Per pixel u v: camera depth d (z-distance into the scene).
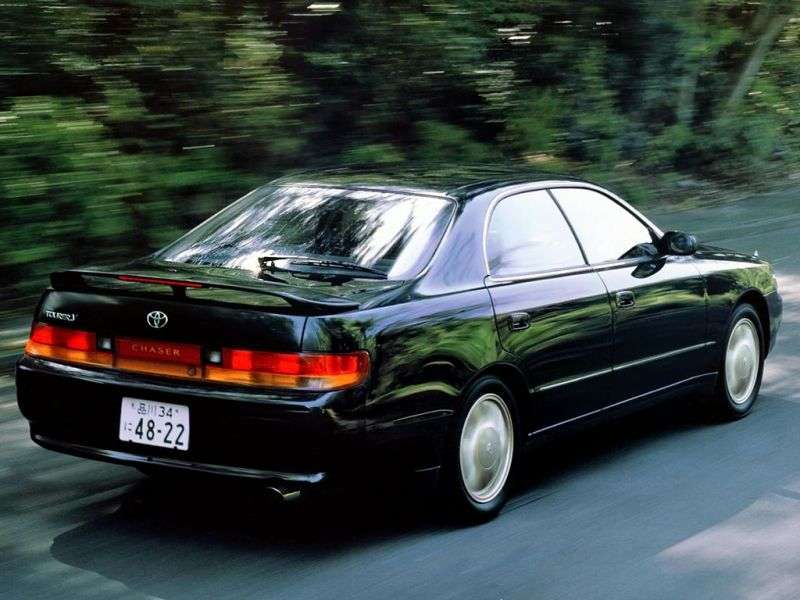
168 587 4.28
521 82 15.09
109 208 9.39
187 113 10.67
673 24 17.00
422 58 13.02
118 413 4.58
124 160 9.71
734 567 4.61
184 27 10.48
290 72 12.04
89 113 9.91
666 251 6.21
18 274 9.23
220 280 4.62
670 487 5.62
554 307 5.31
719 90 19.17
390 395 4.47
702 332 6.46
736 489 5.60
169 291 4.54
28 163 8.98
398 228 5.01
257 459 4.37
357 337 4.39
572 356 5.43
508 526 5.02
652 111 18.00
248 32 10.85
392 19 12.62
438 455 4.75
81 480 5.54
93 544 4.70
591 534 4.95
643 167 17.88
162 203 10.20
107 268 4.93
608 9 16.33
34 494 5.32
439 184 5.33
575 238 5.68
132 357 4.57
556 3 15.23
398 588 4.32
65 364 4.71
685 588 4.38
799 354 8.54
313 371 4.30
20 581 4.31
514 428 5.18
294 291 4.43
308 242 5.02
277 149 11.34
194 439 4.43
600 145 16.06
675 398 6.41
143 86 10.57
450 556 4.65
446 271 4.89
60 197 9.11
